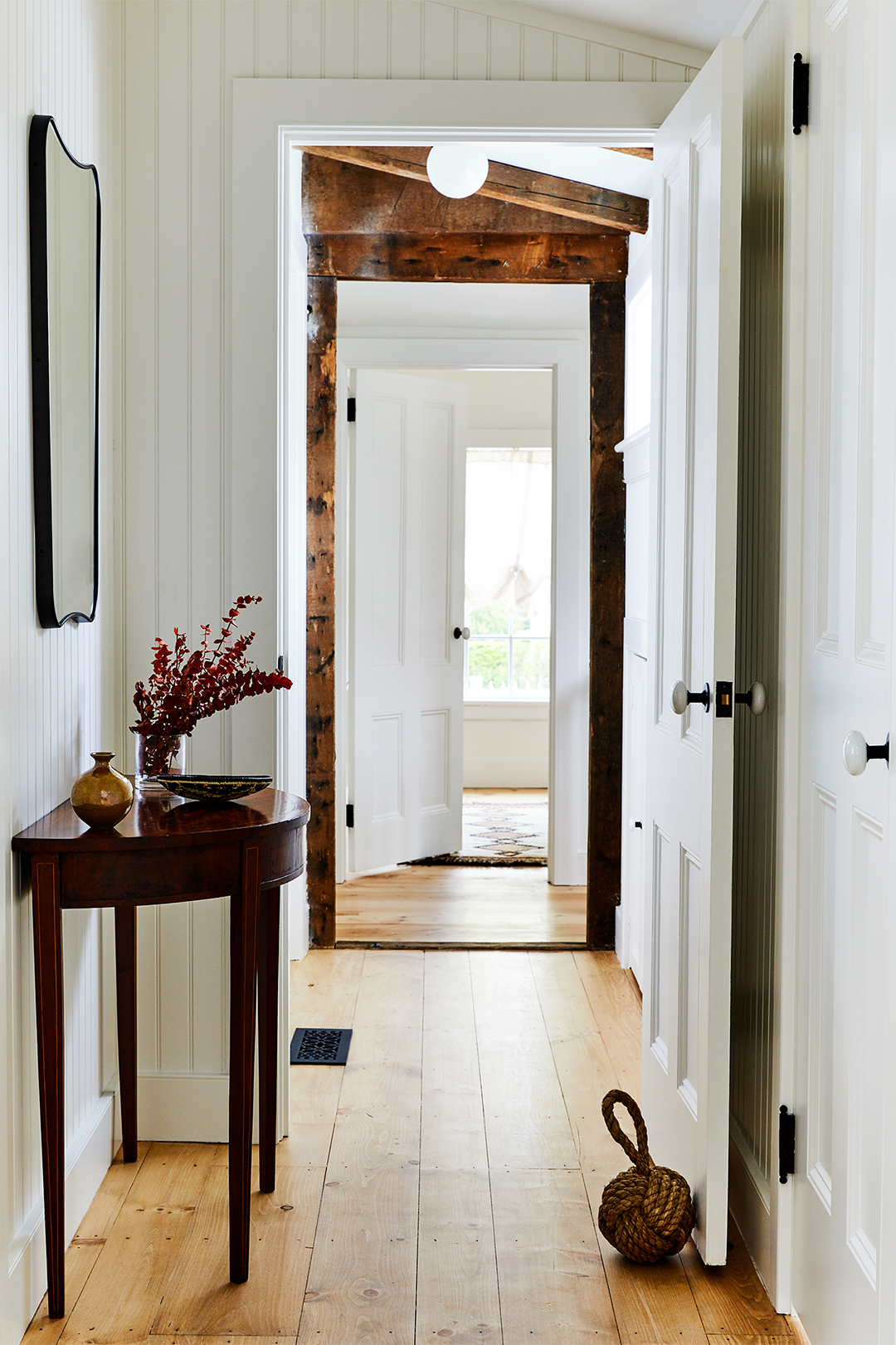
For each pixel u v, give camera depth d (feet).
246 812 7.23
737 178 6.57
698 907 7.27
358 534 16.43
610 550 13.61
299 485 13.00
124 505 8.67
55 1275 6.48
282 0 8.44
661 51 8.55
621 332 13.56
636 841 12.50
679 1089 7.61
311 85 8.43
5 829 6.29
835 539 6.11
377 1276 6.97
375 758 17.04
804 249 6.59
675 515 7.91
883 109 5.37
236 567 8.63
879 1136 5.38
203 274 8.55
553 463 15.79
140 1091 8.81
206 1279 6.93
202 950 8.77
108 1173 8.30
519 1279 6.97
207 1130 8.83
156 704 7.84
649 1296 6.81
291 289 12.12
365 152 11.39
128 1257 7.17
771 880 7.06
